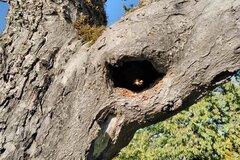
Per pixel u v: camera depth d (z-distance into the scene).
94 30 4.27
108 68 3.84
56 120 3.95
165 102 3.66
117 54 3.70
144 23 3.70
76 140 3.86
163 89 3.68
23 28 4.39
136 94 3.77
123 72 3.92
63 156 3.87
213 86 3.59
